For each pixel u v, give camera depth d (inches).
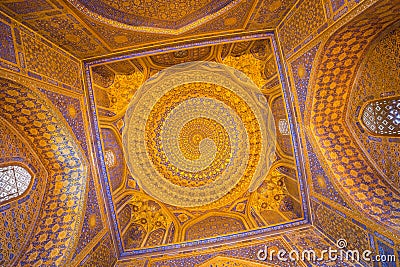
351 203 159.9
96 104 199.8
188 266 194.5
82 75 189.8
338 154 176.9
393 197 154.1
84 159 182.9
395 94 137.6
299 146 196.2
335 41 141.6
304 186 203.3
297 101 186.1
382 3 110.5
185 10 169.0
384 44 139.4
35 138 162.9
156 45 188.7
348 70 159.8
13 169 148.9
